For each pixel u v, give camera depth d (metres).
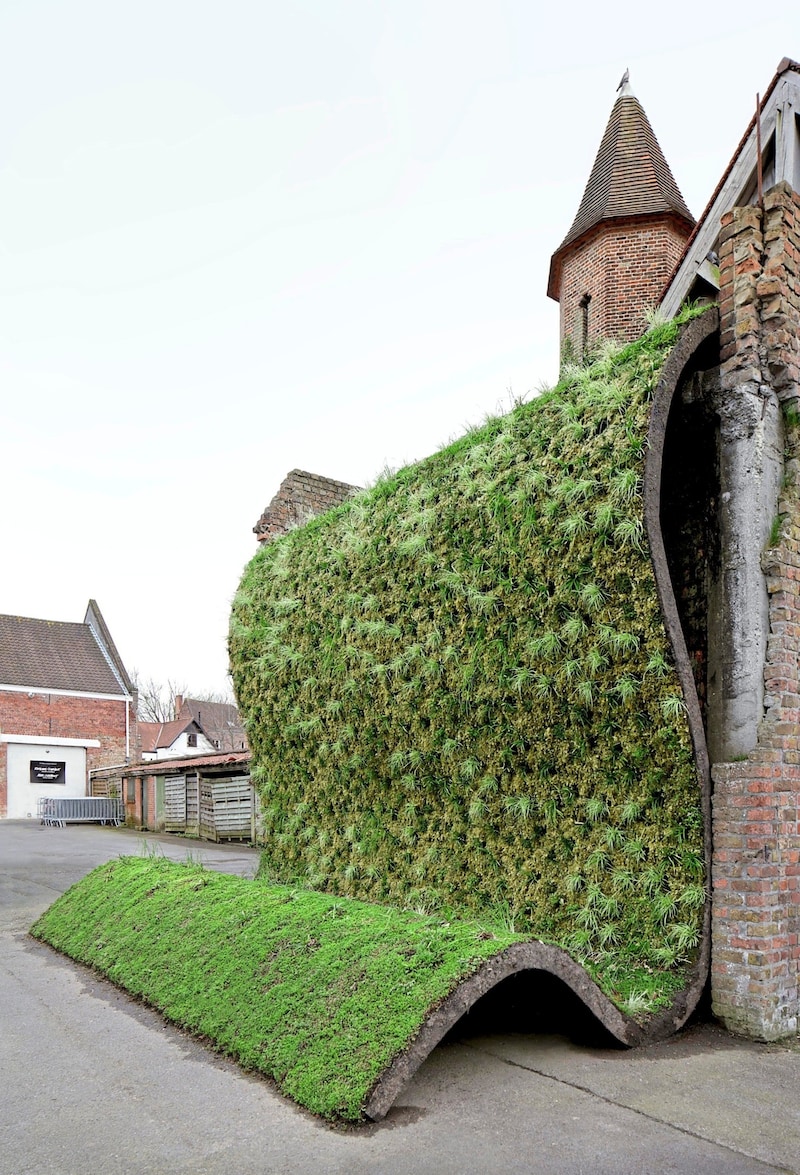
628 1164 3.44
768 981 4.96
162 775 22.75
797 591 5.52
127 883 7.93
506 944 4.43
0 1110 4.09
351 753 7.82
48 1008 5.76
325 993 4.64
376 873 7.43
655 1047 4.80
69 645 32.81
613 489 5.39
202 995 5.34
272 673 8.94
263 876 8.89
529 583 6.04
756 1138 3.68
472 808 6.49
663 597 5.24
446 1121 3.86
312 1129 3.80
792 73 8.34
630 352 5.71
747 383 5.57
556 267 18.25
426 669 6.84
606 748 5.70
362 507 8.05
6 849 16.92
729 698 5.48
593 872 5.72
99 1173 3.44
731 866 5.16
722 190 9.30
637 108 18.09
